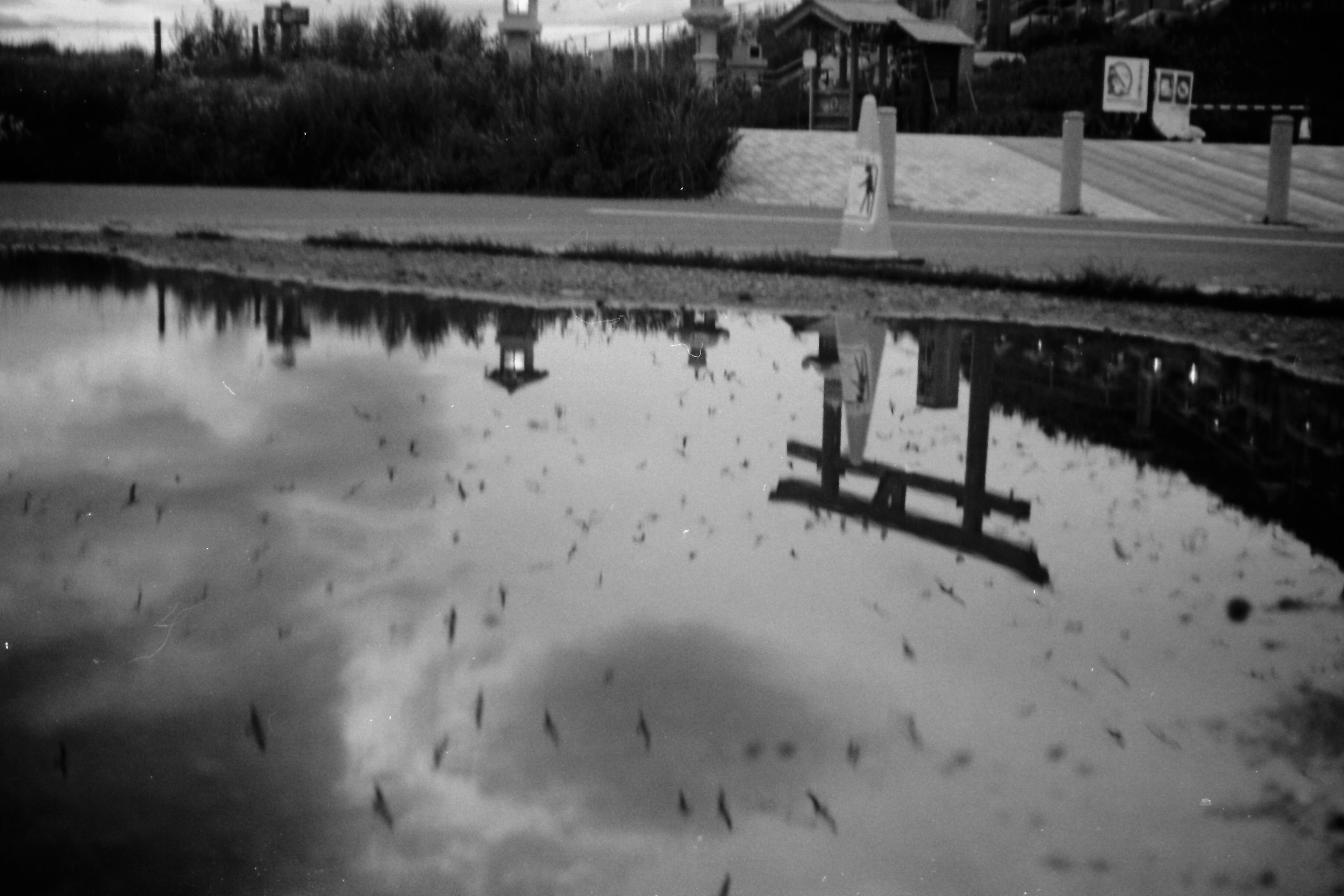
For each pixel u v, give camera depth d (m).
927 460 4.75
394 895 1.99
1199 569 3.60
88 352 6.55
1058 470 4.62
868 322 7.95
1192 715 2.68
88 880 2.01
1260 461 4.75
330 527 3.88
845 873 2.07
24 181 20.42
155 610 3.20
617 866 2.08
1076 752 2.51
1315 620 3.22
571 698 2.73
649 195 18.95
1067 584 3.47
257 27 29.84
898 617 3.23
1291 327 7.70
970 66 27.98
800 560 3.65
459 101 21.28
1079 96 30.22
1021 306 8.57
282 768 2.40
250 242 11.90
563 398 5.73
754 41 32.56
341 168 20.34
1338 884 2.05
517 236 12.89
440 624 3.15
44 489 4.21
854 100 25.72
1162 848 2.16
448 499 4.21
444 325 7.64
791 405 5.64
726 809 2.28
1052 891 2.03
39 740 2.49
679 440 5.01
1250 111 29.95
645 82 19.81
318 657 2.92
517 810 2.27
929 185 18.75
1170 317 8.06
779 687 2.80
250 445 4.84
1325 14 36.91
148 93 22.02
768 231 13.74
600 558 3.65
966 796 2.34
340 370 6.26
